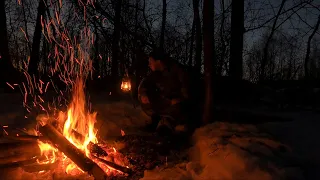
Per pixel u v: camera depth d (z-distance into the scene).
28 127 4.91
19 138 4.09
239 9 8.75
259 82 10.09
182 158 4.08
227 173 3.28
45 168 3.69
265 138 3.95
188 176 3.48
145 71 7.11
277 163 3.36
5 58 9.71
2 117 5.34
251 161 3.32
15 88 8.74
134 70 7.29
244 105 7.16
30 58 9.09
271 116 5.62
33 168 3.65
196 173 3.50
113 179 3.50
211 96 4.67
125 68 7.66
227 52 9.07
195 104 5.20
